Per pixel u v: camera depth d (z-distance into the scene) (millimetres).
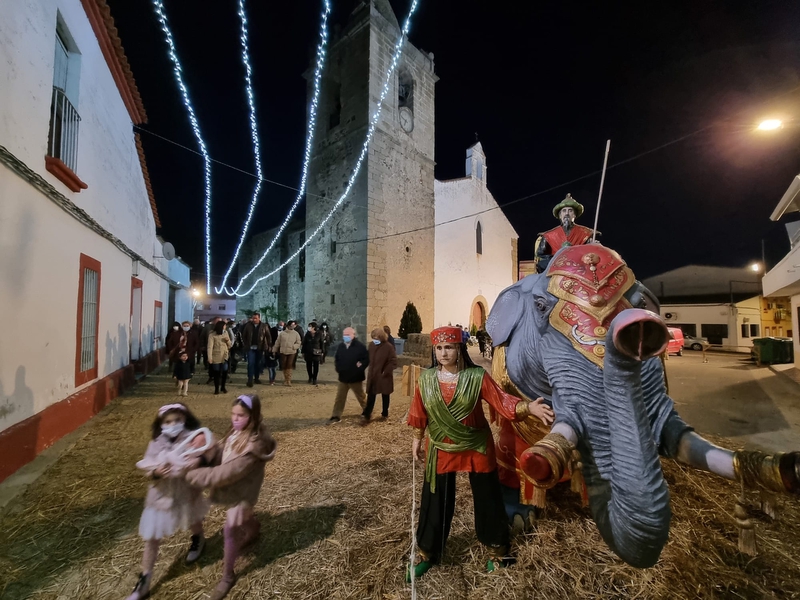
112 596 2551
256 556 2848
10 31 4309
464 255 23359
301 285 25156
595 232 3201
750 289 31234
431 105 21500
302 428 6164
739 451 1596
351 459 4695
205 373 11883
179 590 2564
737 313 27969
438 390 2557
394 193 18766
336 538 3010
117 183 8539
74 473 4328
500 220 27328
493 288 26016
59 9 5574
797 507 3385
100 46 7363
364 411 6520
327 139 19891
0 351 4113
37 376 4855
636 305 2264
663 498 1508
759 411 7660
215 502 2639
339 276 18500
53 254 5238
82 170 6441
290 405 7910
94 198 7020
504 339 2842
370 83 17875
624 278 2256
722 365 16500
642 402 1574
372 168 17703
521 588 2406
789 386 10508
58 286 5395
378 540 2943
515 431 2787
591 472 1796
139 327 10797
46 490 3924
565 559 2615
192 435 2770
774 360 15711
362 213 17578
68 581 2676
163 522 2586
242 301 33812
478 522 2580
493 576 2520
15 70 4406
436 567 2639
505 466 2957
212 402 7930
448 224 22297
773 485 1430
